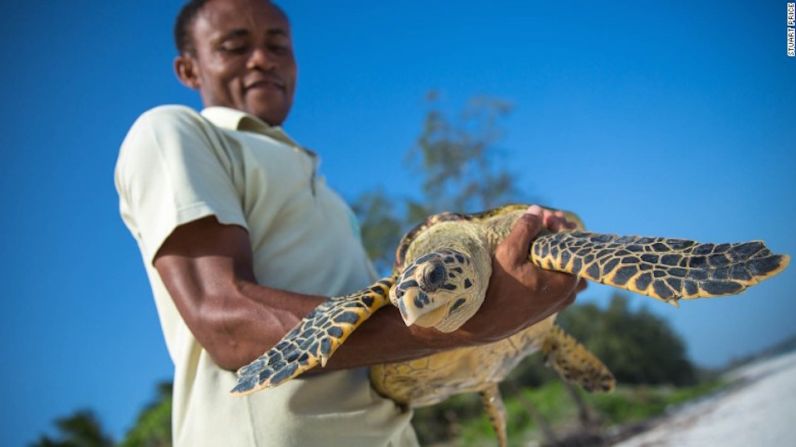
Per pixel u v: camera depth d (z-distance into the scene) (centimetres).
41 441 682
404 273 73
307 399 78
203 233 79
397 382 87
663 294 66
